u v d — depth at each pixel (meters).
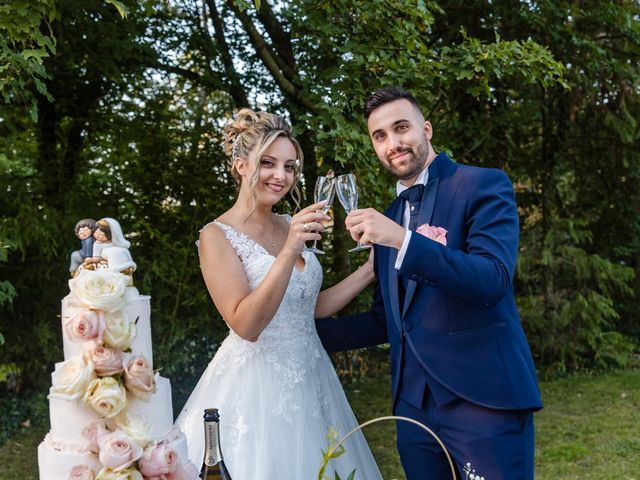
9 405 5.91
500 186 2.12
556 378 7.28
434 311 2.13
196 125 6.42
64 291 6.09
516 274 7.34
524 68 4.52
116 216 6.09
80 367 1.25
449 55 4.78
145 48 5.58
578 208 8.41
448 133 6.50
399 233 1.88
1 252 4.80
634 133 7.59
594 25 6.92
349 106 4.41
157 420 1.41
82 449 1.27
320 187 2.08
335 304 2.62
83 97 6.29
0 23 3.30
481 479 1.87
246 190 2.40
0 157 6.62
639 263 8.41
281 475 2.15
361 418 5.85
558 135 7.58
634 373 7.43
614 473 4.49
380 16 4.29
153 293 5.85
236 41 5.92
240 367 2.29
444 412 2.12
